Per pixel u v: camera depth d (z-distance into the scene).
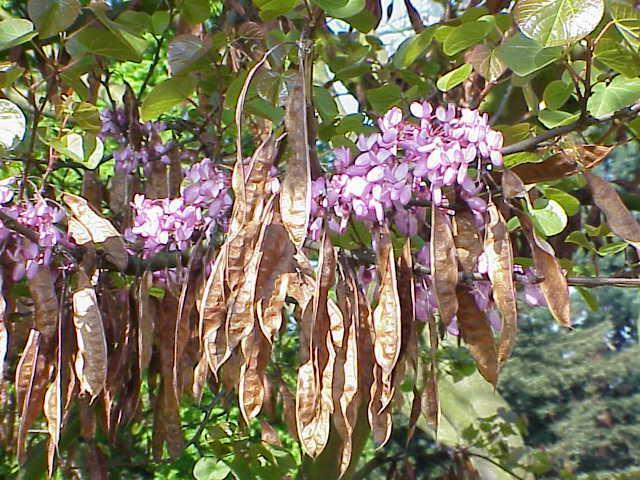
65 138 0.72
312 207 0.54
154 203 0.64
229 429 0.89
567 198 0.68
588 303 0.84
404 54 0.78
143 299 0.64
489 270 0.53
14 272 0.61
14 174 0.82
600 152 0.61
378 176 0.52
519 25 0.51
